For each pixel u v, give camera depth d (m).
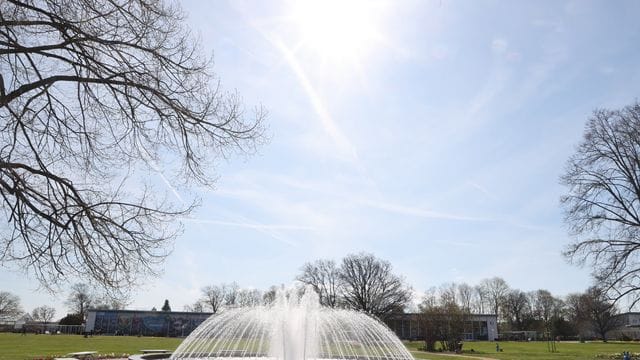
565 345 71.62
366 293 81.38
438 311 53.97
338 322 20.11
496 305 117.56
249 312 19.47
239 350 18.77
